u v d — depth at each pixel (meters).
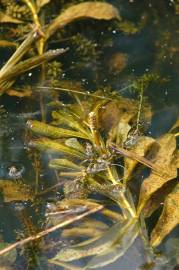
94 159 1.05
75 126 1.08
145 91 1.14
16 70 1.13
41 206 1.03
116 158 1.06
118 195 1.02
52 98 1.13
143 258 0.98
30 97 1.13
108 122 1.09
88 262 0.97
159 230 1.00
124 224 1.00
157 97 1.13
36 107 1.12
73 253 0.98
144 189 1.02
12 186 1.05
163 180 1.02
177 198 1.01
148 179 1.03
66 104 1.12
